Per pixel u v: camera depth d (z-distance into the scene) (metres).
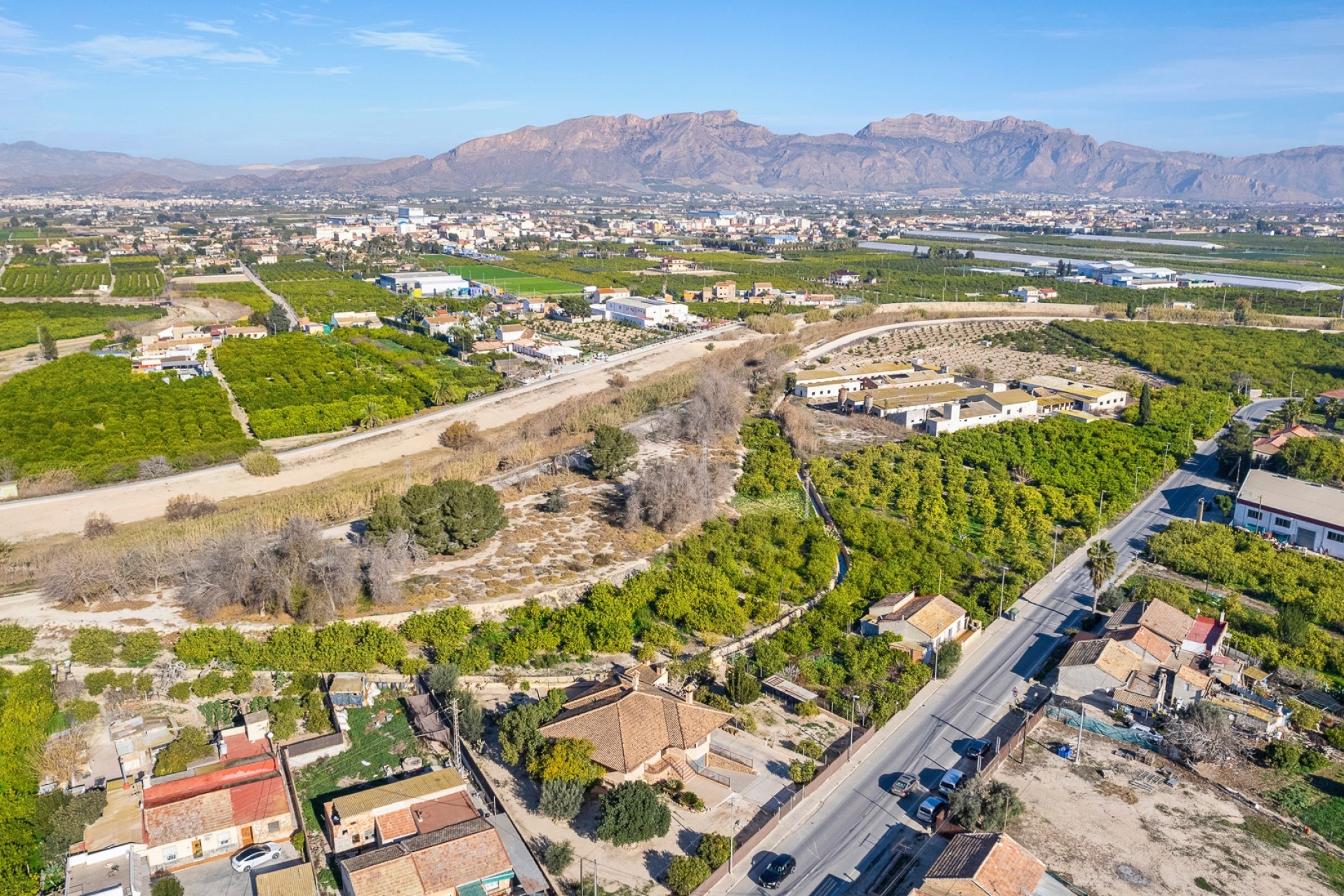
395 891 82.69
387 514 159.62
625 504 191.25
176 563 152.00
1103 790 104.50
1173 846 94.94
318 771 105.38
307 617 138.88
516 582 154.62
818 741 113.94
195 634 128.50
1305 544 175.50
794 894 87.44
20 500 190.62
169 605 144.88
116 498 192.62
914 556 163.50
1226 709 116.50
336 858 91.44
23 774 100.69
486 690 123.62
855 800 102.19
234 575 140.88
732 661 130.62
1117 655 124.50
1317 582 155.75
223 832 92.12
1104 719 118.12
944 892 82.12
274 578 141.38
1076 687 123.69
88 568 146.12
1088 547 177.62
